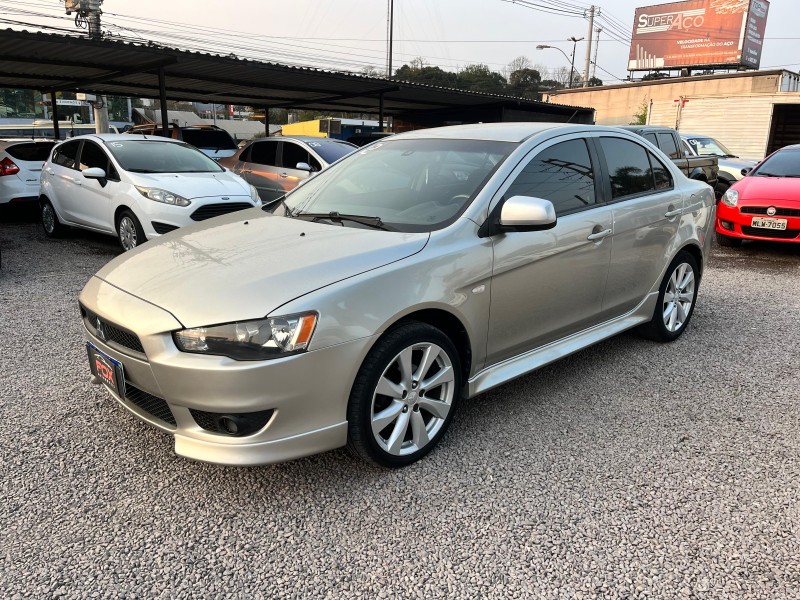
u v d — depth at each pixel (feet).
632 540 7.84
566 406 11.61
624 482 9.12
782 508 8.54
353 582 7.08
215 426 8.05
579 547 7.71
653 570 7.31
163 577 7.11
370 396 8.61
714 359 14.14
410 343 8.93
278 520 8.16
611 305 13.03
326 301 8.02
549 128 12.12
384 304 8.51
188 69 38.55
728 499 8.74
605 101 111.65
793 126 74.69
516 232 10.38
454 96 54.70
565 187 11.70
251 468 9.36
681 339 15.53
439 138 12.48
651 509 8.48
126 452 9.73
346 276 8.38
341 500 8.60
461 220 9.86
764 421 11.13
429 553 7.57
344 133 101.40
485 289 9.92
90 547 7.57
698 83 100.37
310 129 109.91
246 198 24.29
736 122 73.41
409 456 9.37
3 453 9.61
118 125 107.45
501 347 10.64
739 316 17.60
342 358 8.15
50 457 9.53
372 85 46.16
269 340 7.71
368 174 12.21
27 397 11.55
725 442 10.35
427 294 9.01
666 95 103.65
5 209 33.68
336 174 12.84
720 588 7.03
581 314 12.24
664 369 13.51
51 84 46.57
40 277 20.98
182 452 8.17
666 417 11.22
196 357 7.78
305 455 8.23
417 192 11.00
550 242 10.94
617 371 13.35
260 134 139.74
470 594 6.92
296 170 32.24
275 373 7.71
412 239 9.39
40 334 15.06
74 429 10.39
